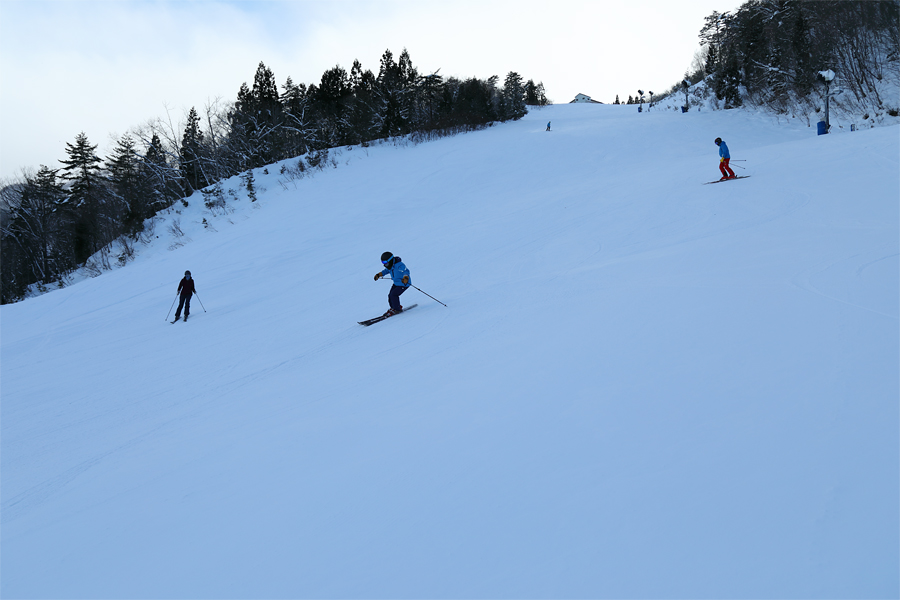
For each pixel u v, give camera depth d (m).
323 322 10.46
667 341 4.97
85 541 3.58
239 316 12.72
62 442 6.26
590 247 11.11
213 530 3.34
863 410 3.18
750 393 3.67
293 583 2.66
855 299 5.06
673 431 3.39
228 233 24.03
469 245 14.46
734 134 29.88
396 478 3.51
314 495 3.51
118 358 10.52
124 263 28.20
